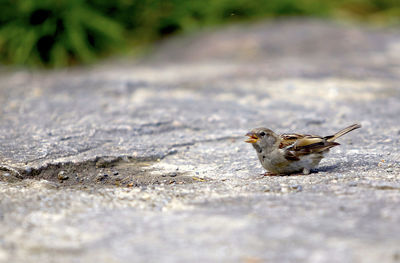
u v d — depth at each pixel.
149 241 5.43
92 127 12.20
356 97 15.90
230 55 25.09
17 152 10.07
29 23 25.67
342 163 9.20
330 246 5.15
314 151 8.30
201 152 10.66
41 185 8.44
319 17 33.12
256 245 5.23
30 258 5.11
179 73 20.92
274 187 7.62
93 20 26.11
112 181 9.12
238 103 15.24
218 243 5.32
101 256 5.11
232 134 11.94
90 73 21.88
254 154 10.38
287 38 27.28
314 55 24.58
